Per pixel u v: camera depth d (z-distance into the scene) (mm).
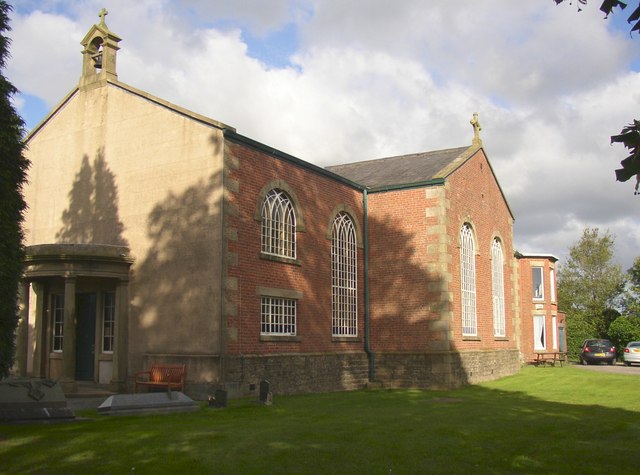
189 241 18422
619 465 9758
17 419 12188
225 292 17703
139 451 9945
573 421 13883
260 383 17062
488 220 29234
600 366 37312
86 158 21328
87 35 22062
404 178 25844
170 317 18422
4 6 12500
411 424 12984
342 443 10742
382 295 24719
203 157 18531
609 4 5609
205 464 9258
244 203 18781
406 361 23719
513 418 14234
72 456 9648
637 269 54719
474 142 28812
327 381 21844
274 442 10680
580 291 57219
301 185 21703
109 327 20203
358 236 24812
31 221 22469
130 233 19688
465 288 26000
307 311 21406
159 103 19672
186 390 17609
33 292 21922
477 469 9367
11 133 12422
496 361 27812
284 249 20766
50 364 20484
